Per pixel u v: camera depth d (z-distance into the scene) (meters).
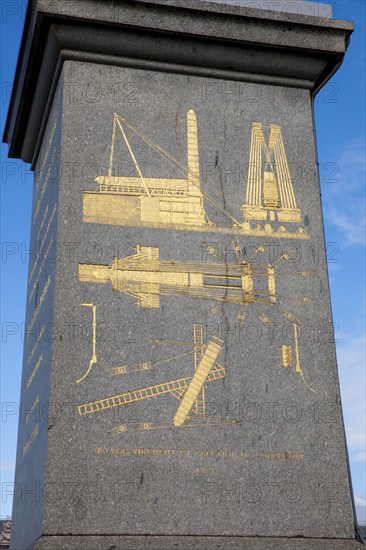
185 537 4.22
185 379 4.55
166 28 5.11
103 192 4.83
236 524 4.33
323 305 4.93
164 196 4.91
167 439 4.40
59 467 4.22
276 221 5.05
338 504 4.51
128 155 4.95
